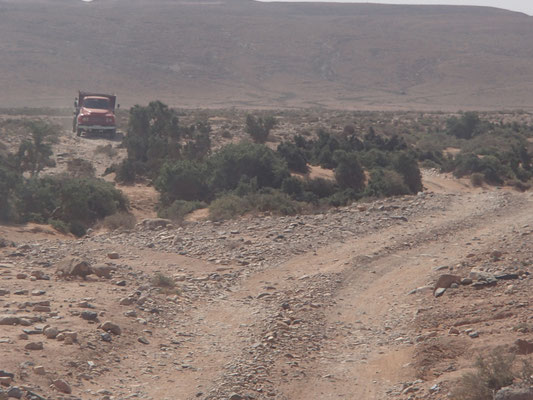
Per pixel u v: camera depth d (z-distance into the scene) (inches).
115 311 822.5
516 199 1984.5
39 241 1393.9
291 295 979.9
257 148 2418.8
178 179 2197.3
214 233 1440.7
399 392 621.0
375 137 3959.2
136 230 1520.7
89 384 597.6
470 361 663.1
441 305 878.4
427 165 3560.5
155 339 753.6
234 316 873.5
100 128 3924.7
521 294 864.9
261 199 1857.8
